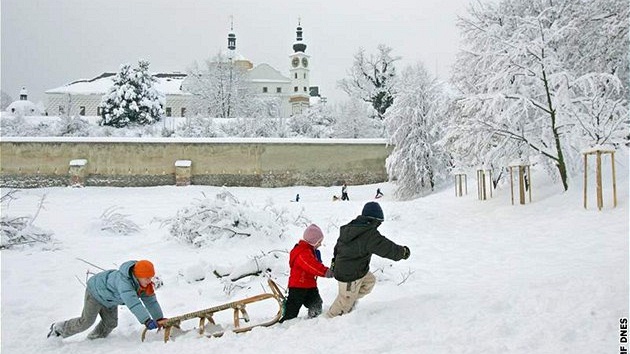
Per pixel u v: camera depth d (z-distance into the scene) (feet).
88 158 132.57
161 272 36.29
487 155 67.56
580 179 63.10
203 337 19.97
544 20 71.05
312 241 22.09
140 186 133.18
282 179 137.59
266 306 26.48
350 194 129.29
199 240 47.21
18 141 130.31
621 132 59.82
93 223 58.03
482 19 76.13
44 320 24.95
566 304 19.38
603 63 73.61
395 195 116.57
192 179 135.13
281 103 274.16
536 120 66.33
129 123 187.52
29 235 48.52
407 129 116.37
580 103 66.23
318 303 22.33
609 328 16.39
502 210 62.08
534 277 28.50
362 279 21.88
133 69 191.83
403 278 31.68
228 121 186.29
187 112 227.20
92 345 20.21
